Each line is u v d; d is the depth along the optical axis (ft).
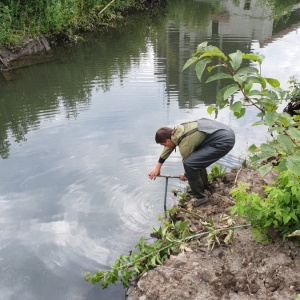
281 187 12.12
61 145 21.77
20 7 41.14
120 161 19.90
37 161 20.02
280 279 11.22
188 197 17.01
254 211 11.89
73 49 43.27
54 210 16.14
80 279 12.82
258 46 46.21
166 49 44.06
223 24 58.90
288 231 12.10
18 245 14.24
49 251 13.97
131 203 16.67
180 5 76.28
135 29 54.29
